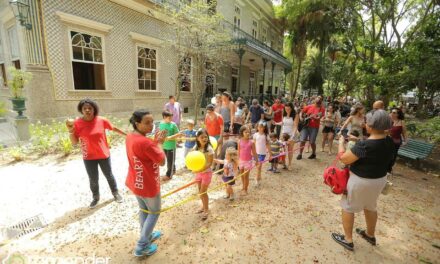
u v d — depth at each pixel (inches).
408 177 231.0
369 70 382.0
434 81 323.3
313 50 1439.5
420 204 173.3
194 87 593.0
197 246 118.1
